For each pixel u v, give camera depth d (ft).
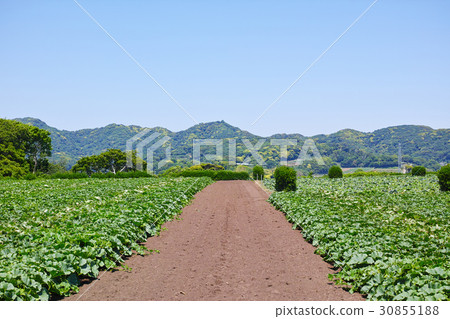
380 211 50.96
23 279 21.03
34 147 235.40
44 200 62.44
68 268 24.09
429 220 42.24
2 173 186.80
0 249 27.27
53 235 30.25
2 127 212.23
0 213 46.85
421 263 23.47
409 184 102.01
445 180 81.71
